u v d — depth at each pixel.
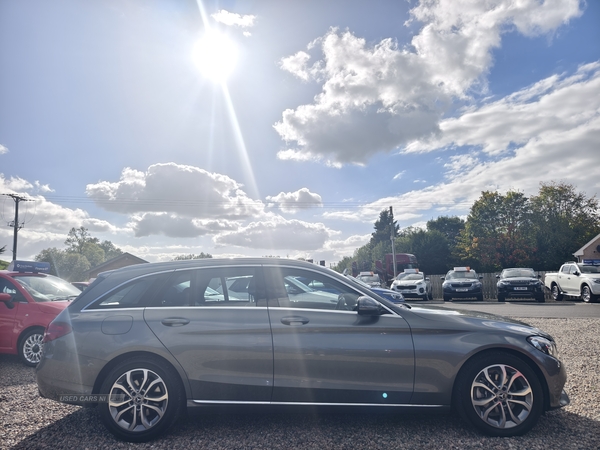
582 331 9.50
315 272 4.45
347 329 4.13
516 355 4.12
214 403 4.10
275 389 4.09
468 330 4.15
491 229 53.56
